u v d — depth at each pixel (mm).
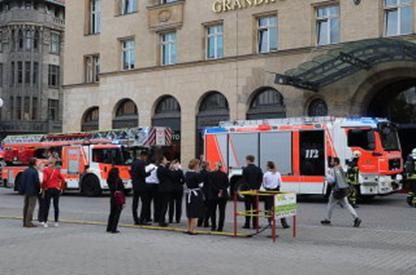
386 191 21000
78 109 41000
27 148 28734
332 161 15242
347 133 21328
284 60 30062
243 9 31969
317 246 11805
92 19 41531
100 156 26109
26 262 9961
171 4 35062
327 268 9406
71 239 12852
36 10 60312
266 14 31219
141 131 26422
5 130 59531
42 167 15945
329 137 21641
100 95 38688
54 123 61281
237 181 23875
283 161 22766
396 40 23609
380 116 29062
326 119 21859
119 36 37906
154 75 35812
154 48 36000
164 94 35281
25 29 59969
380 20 27406
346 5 28391
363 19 27812
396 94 28844
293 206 13094
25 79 60062
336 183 14992
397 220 16141
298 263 9875
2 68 60844
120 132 26703
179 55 34625
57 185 15398
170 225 15430
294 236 13148
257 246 11852
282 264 9781
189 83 34062
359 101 28016
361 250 11273
